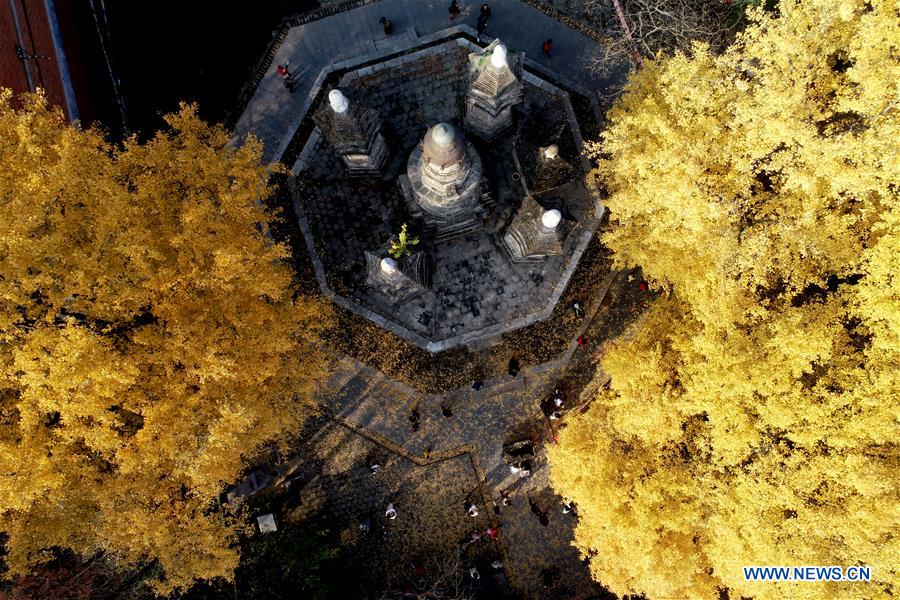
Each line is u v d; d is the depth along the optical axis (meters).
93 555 29.92
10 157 21.19
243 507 33.88
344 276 35.03
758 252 24.84
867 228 26.05
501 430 35.88
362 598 35.00
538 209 28.66
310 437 35.59
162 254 23.08
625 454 27.98
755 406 25.34
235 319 23.83
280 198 35.16
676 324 27.94
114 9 34.81
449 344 35.22
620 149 27.84
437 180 26.58
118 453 22.59
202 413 23.95
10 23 26.12
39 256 20.58
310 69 35.94
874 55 22.00
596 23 36.72
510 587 35.72
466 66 35.91
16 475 21.91
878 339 23.78
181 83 35.28
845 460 23.48
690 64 24.52
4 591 28.58
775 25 27.16
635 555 25.91
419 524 35.72
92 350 21.06
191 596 32.09
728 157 25.11
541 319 35.50
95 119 32.03
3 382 22.00
